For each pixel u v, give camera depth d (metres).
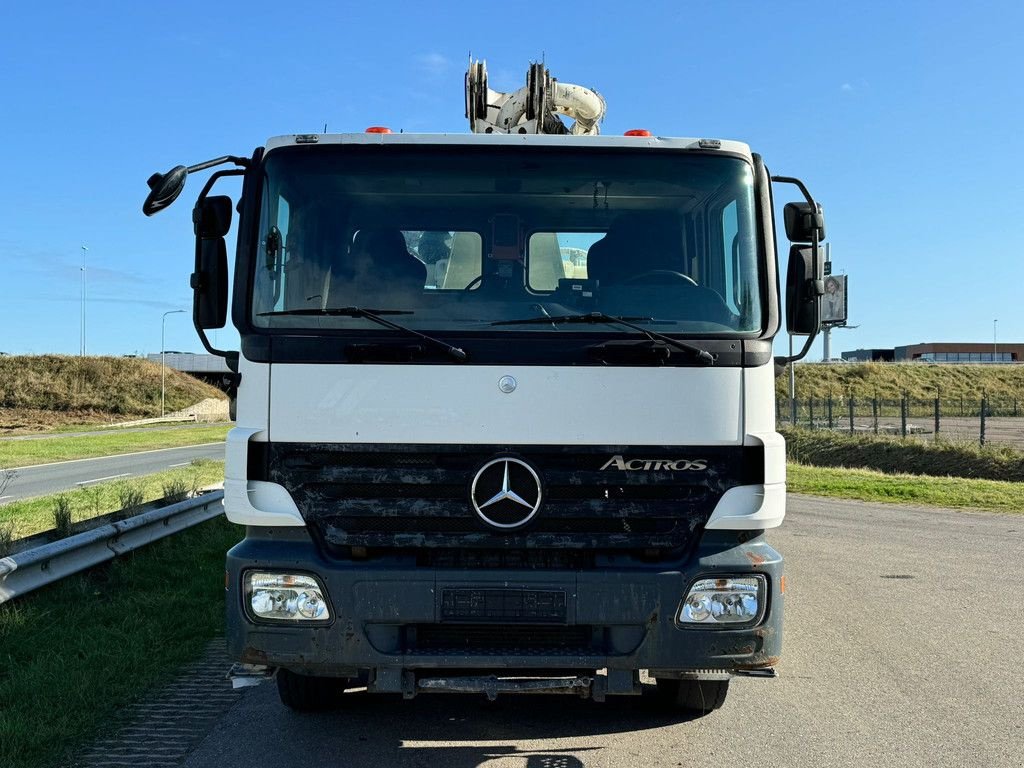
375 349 4.11
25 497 16.39
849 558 10.73
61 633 6.17
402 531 4.09
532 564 4.10
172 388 81.19
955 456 25.34
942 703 5.32
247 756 4.38
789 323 4.74
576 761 4.38
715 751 4.52
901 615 7.67
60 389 77.00
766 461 4.16
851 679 5.81
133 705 5.11
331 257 4.49
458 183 4.59
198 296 4.57
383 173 4.58
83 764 4.23
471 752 4.48
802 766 4.33
